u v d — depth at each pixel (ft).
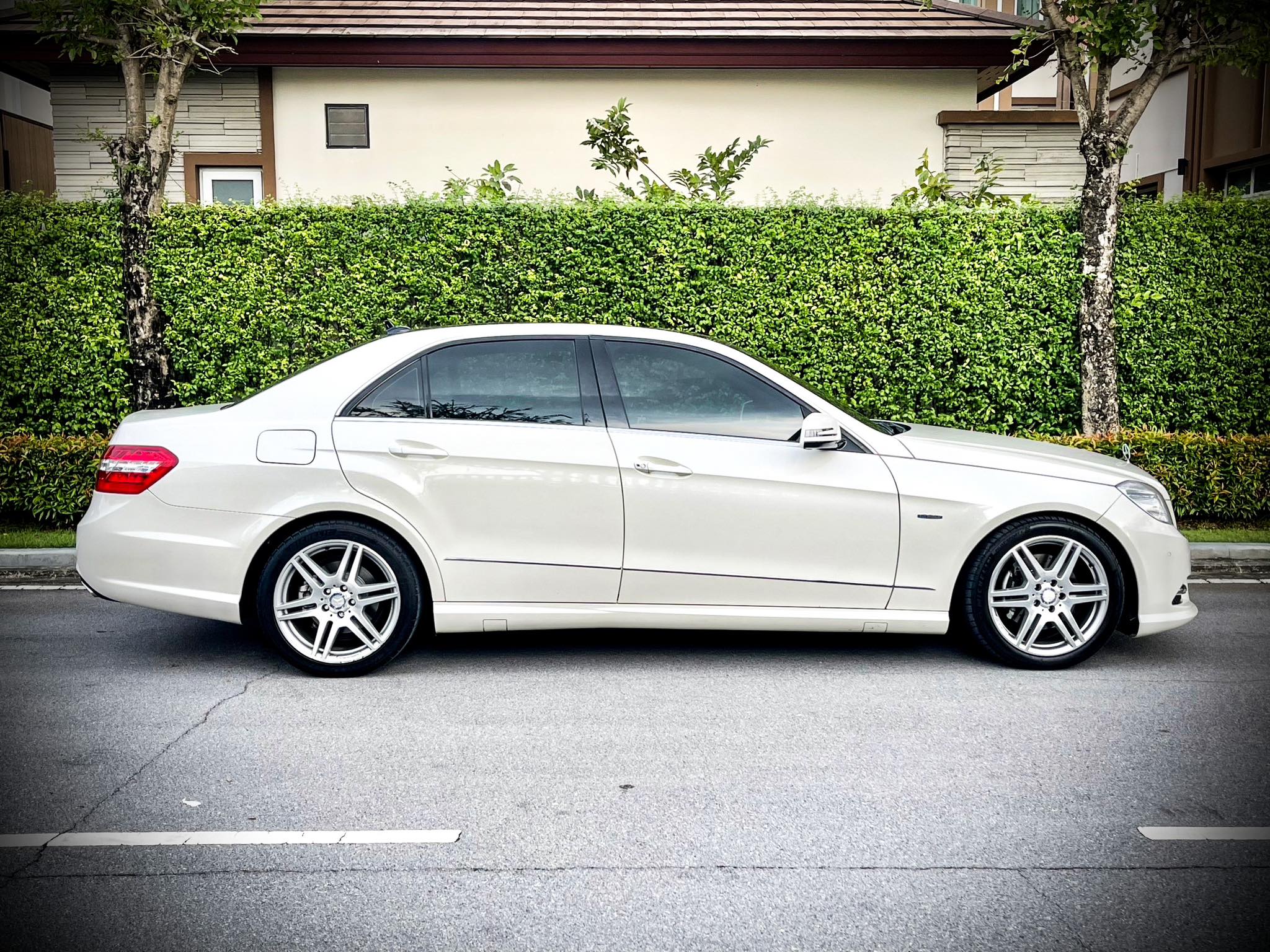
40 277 30.32
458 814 12.62
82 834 12.04
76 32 31.19
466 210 30.32
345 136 42.22
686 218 30.40
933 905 10.58
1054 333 30.99
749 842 11.94
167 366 30.66
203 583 17.43
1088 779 13.65
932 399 31.12
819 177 42.55
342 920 10.28
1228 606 23.18
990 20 41.37
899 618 17.99
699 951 9.78
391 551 17.63
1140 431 31.09
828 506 17.72
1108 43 29.35
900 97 42.24
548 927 10.17
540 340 18.21
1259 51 29.63
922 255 30.60
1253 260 31.22
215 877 11.10
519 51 40.73
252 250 30.25
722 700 16.71
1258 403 31.60
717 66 41.09
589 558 17.66
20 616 22.09
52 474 28.60
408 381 17.97
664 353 18.25
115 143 30.50
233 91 42.04
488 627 17.83
